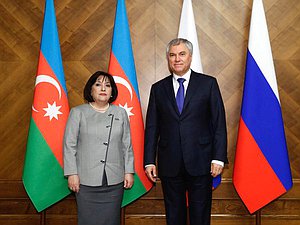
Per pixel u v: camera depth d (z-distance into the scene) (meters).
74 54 3.17
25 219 3.18
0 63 3.15
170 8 3.15
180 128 2.36
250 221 3.12
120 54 2.86
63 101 2.81
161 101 2.45
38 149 2.76
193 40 2.88
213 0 3.14
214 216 3.13
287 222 3.11
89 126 2.41
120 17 2.89
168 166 2.39
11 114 3.16
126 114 2.55
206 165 2.36
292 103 3.11
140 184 2.84
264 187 2.79
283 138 2.79
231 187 3.13
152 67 3.16
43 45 2.84
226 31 3.13
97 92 2.43
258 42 2.81
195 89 2.39
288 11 3.11
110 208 2.43
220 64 3.13
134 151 2.82
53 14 2.87
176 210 2.44
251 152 2.79
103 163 2.38
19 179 3.17
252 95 2.79
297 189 3.10
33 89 3.16
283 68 3.11
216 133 2.37
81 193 2.40
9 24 3.16
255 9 2.84
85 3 3.17
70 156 2.38
